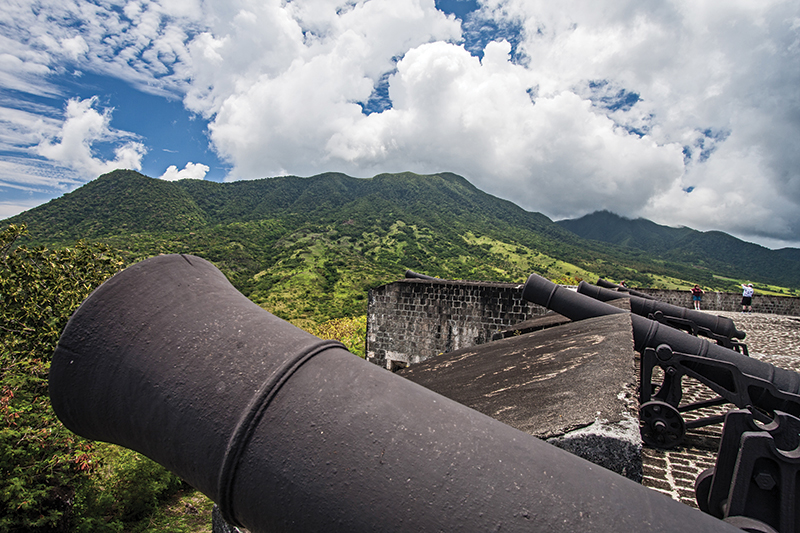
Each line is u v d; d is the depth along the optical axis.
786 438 1.81
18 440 5.91
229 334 1.60
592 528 1.13
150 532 7.05
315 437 1.33
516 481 1.22
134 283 1.73
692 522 1.17
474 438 1.32
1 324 6.71
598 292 7.83
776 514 1.75
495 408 2.60
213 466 1.41
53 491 6.01
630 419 1.94
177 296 1.73
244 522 1.46
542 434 1.98
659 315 7.52
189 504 8.18
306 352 1.53
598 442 1.85
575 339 3.83
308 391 1.42
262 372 1.48
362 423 1.34
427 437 1.31
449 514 1.18
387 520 1.21
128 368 1.59
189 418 1.47
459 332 11.70
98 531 6.44
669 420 4.09
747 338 12.09
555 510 1.16
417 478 1.24
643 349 4.57
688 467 3.66
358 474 1.27
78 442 6.38
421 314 12.08
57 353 1.65
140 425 1.58
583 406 2.16
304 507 1.29
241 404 1.43
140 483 7.38
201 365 1.53
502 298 11.23
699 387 6.41
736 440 1.88
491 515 1.16
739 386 3.97
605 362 2.80
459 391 3.32
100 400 1.63
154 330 1.63
